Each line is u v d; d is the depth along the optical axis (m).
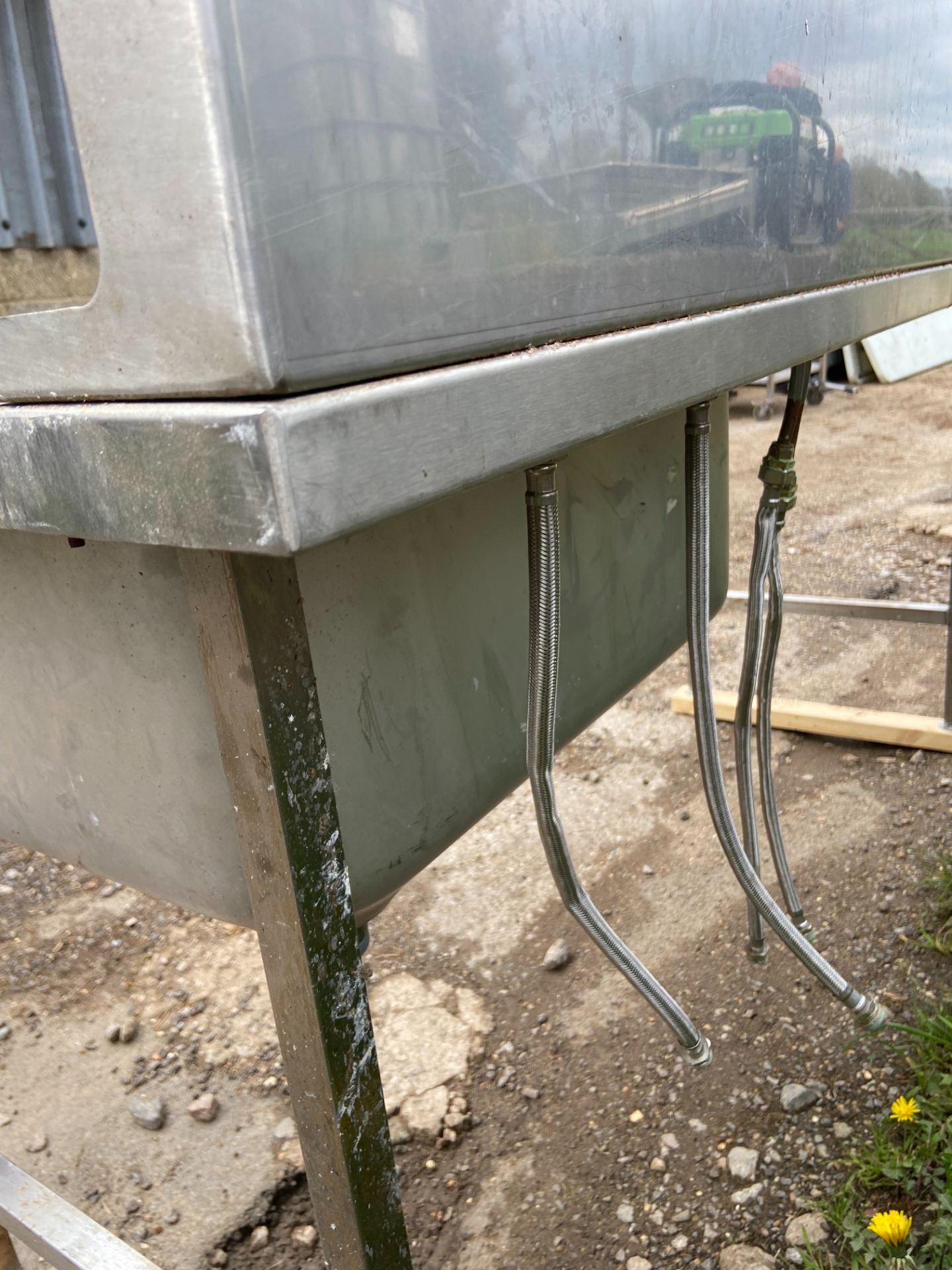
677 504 1.06
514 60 0.41
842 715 2.20
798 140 0.65
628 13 0.48
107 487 0.38
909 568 3.27
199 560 0.48
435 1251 1.23
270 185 0.32
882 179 0.78
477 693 0.77
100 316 0.36
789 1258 1.16
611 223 0.49
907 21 0.77
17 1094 1.51
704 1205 1.25
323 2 0.33
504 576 0.78
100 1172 1.37
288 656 0.51
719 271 0.59
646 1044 1.49
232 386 0.33
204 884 0.68
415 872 0.77
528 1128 1.38
